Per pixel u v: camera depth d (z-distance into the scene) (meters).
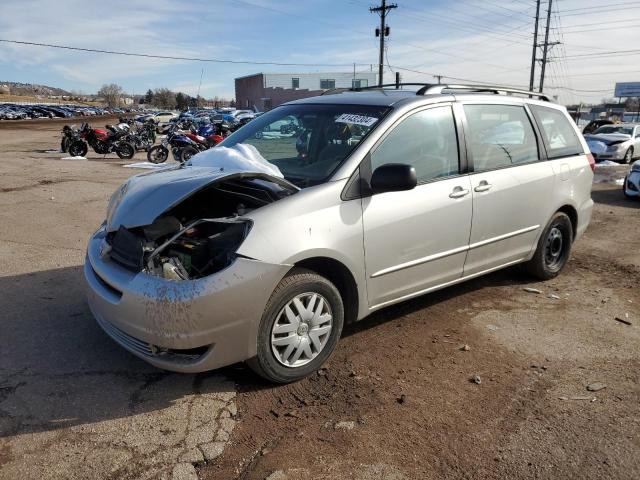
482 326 4.36
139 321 3.02
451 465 2.73
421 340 4.09
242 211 3.32
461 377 3.57
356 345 3.98
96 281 3.42
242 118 38.91
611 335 4.25
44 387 3.29
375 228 3.59
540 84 47.56
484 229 4.40
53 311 4.36
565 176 5.19
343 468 2.68
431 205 3.92
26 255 5.82
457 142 4.21
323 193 3.39
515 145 4.75
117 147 17.86
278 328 3.25
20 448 2.74
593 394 3.39
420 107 4.00
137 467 2.64
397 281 3.87
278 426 3.00
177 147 17.11
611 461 2.78
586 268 5.98
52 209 8.34
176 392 3.29
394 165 3.41
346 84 86.94
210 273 3.07
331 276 3.64
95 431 2.90
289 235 3.18
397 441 2.90
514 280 5.47
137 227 3.26
